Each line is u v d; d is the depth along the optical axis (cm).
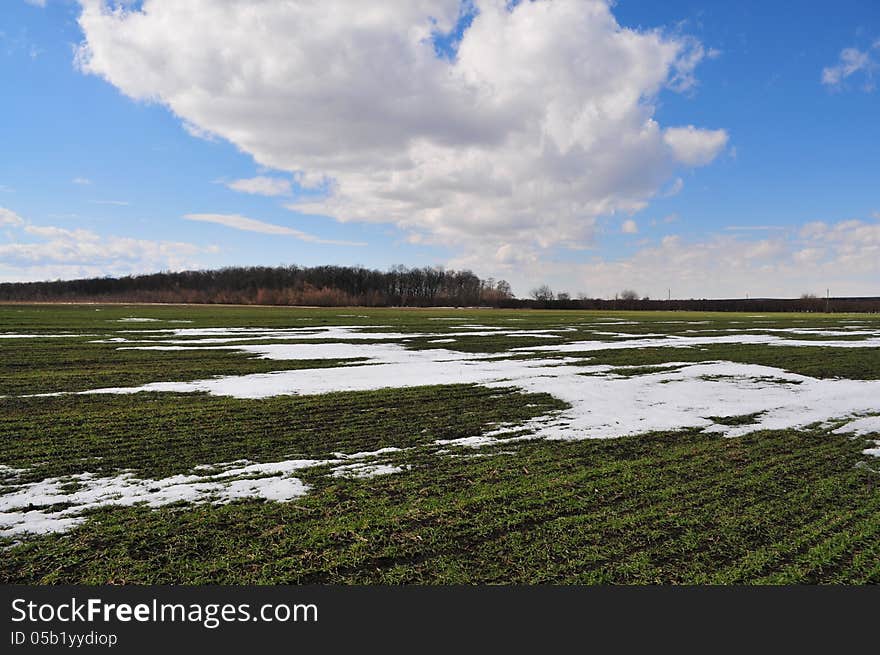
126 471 737
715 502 622
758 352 2377
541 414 1120
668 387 1452
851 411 1150
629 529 548
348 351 2398
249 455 820
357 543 518
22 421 1020
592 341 2966
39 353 2161
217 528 550
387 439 920
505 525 558
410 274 14838
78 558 491
